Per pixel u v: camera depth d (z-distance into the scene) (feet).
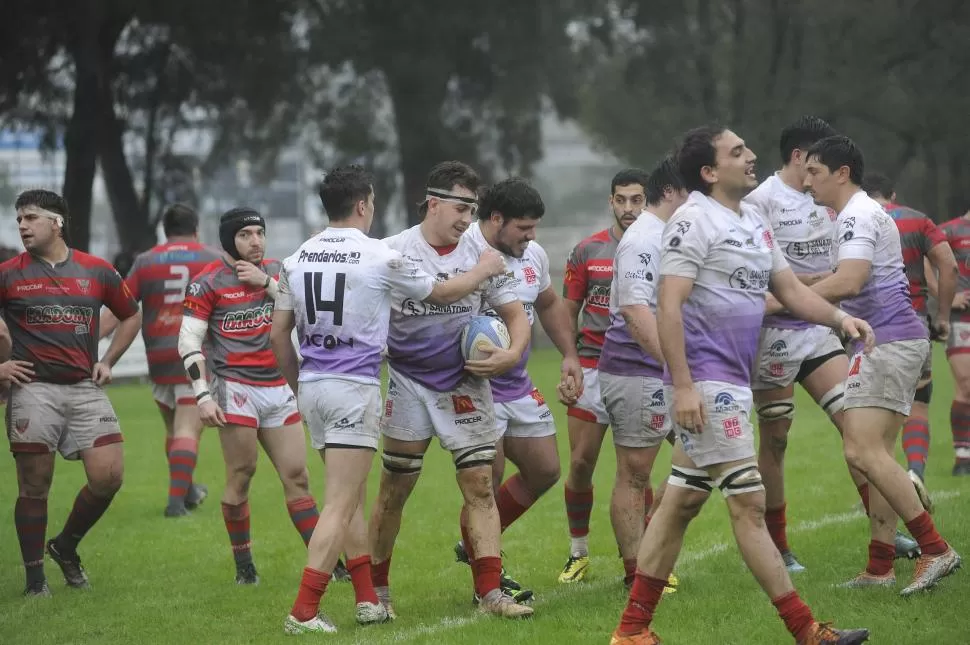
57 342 87.56
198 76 365.61
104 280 90.33
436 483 132.05
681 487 64.69
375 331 73.51
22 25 322.96
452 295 73.97
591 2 375.66
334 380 72.84
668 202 76.95
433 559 96.17
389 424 77.82
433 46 339.98
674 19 381.60
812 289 76.07
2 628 78.59
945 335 111.24
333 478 73.15
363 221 75.82
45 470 88.69
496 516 77.41
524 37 353.10
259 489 131.95
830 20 378.32
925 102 372.99
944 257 109.91
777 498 85.35
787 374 84.64
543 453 84.23
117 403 224.94
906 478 75.72
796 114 375.45
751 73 386.11
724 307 63.57
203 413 84.84
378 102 398.01
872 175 112.98
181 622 79.15
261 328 90.68
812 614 68.54
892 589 77.05
